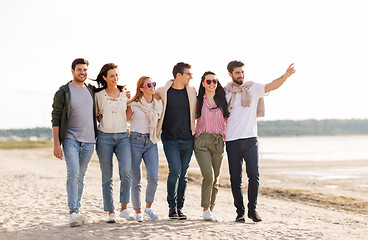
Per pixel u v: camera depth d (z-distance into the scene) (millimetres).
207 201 6105
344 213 9828
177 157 5934
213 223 5836
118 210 7570
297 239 4965
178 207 6156
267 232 5293
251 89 6121
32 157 40281
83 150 5566
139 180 5965
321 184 16438
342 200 12203
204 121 6035
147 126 5902
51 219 6324
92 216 6699
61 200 8938
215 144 6047
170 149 5953
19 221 6137
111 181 5812
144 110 5828
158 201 9961
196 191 13602
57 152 5410
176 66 5965
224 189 14672
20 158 37469
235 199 6234
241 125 6051
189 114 6004
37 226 5664
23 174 18688
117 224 5660
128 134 6027
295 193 13727
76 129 5484
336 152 45844
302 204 11336
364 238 5184
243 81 6242
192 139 6086
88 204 8250
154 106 5883
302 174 20750
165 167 24953
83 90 5547
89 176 17922
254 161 6051
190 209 8789
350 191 14273
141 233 5105
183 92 6012
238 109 6055
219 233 5156
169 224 5652
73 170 5406
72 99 5430
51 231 5246
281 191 14219
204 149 6055
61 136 5445
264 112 6289
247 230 5371
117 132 5684
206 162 6012
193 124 6012
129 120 5969
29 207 7773
